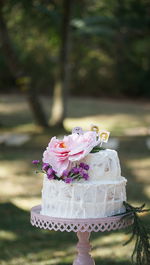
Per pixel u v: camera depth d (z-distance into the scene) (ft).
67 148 9.51
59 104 41.24
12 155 33.65
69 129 43.83
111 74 67.51
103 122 48.49
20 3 39.22
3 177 28.14
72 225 9.26
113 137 39.91
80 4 43.32
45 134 39.65
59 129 40.98
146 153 34.06
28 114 51.65
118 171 9.87
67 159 9.48
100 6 44.04
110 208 9.60
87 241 10.09
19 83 40.16
